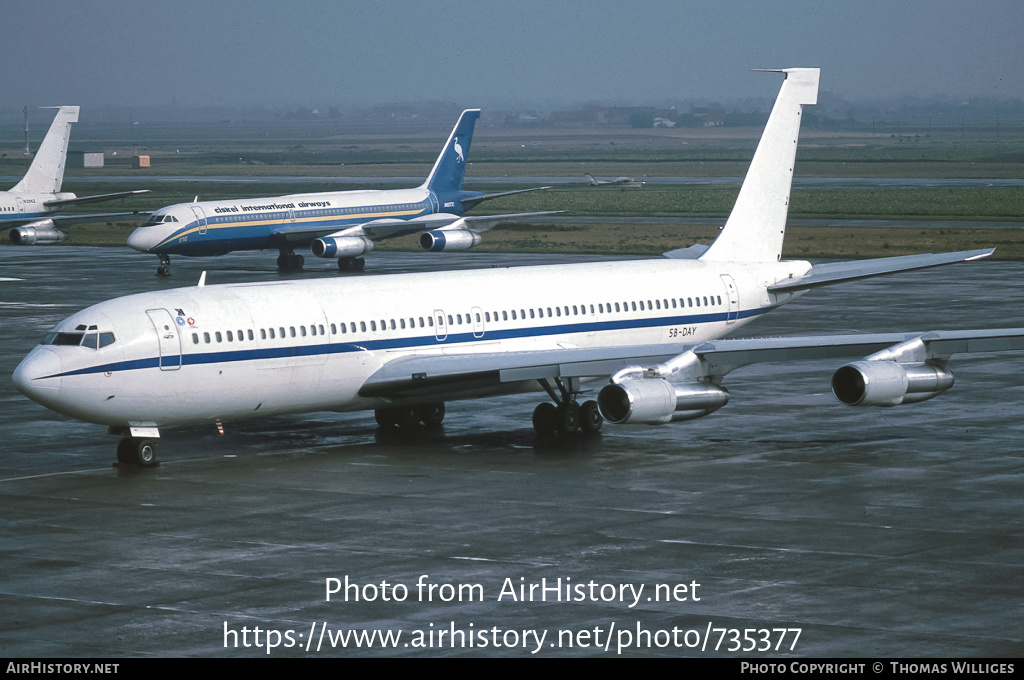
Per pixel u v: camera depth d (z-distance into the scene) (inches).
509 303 4680.1
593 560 2935.5
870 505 3440.0
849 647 2362.2
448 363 4256.9
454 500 3528.5
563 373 4136.3
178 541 3120.1
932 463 3971.5
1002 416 4758.9
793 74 5467.5
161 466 4001.0
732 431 4527.6
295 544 3090.6
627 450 4210.1
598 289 4921.3
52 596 2691.9
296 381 4183.1
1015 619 2508.6
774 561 2918.3
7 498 3580.2
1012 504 3444.9
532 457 4109.3
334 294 4340.6
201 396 4013.3
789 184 5541.3
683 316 5103.3
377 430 4598.9
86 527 3260.3
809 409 4940.9
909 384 4094.5
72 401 3816.4
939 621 2498.8
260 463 4035.4
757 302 5354.3
